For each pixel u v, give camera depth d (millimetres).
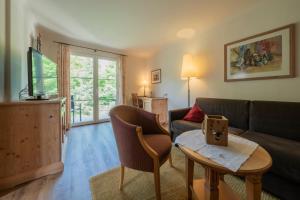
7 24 1925
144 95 5215
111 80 4848
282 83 2119
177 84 3992
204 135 1363
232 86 2723
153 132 1932
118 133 1468
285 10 2061
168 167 1955
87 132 3568
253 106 2154
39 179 1729
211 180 1088
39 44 3256
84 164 2072
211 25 3000
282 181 1354
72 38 3707
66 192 1514
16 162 1644
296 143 1559
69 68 3893
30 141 1724
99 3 2309
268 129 1952
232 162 949
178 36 3582
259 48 2318
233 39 2684
